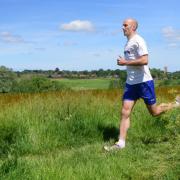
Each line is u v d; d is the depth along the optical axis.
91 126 10.80
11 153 9.33
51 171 6.59
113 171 7.09
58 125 10.41
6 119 10.31
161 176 6.86
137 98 9.75
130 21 9.55
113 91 21.23
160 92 20.22
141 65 9.51
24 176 6.40
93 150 9.06
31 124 10.23
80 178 6.66
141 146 9.23
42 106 11.88
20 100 14.56
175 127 9.64
